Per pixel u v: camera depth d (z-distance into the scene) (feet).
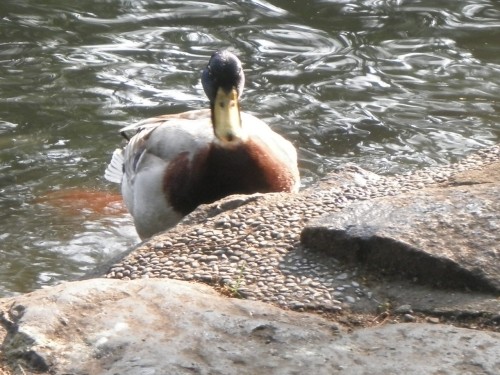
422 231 22.48
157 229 36.86
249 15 58.80
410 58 53.21
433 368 18.35
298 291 21.85
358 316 20.94
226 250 24.27
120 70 51.80
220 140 35.06
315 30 56.65
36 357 18.80
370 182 28.37
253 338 19.49
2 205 40.81
